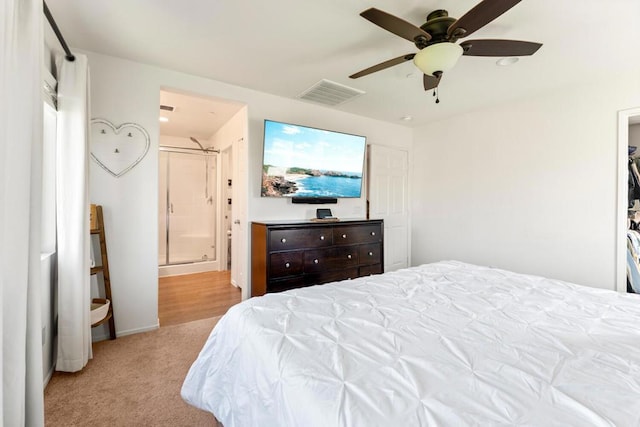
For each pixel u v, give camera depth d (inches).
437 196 170.6
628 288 111.7
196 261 212.2
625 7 69.5
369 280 73.9
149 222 105.4
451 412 27.5
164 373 78.5
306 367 35.8
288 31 82.0
